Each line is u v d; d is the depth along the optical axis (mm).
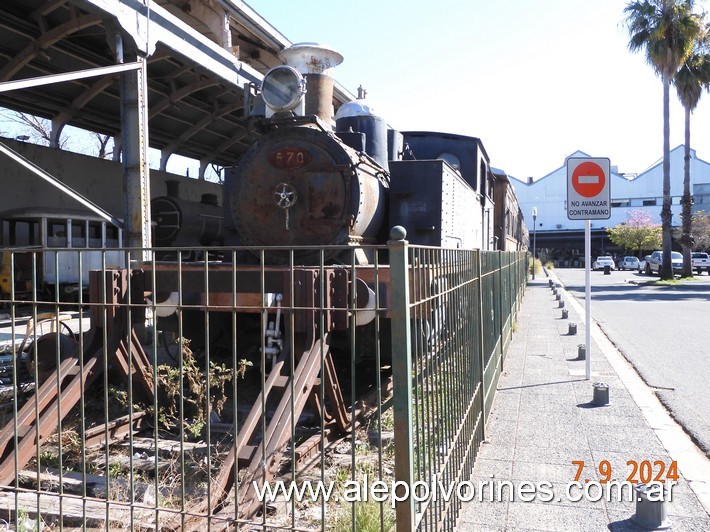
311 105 7766
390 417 5480
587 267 7449
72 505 3699
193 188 21609
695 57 29953
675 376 8047
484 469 4461
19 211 15570
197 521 3379
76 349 5203
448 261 3639
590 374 7570
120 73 9367
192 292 5098
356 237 6801
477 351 4887
